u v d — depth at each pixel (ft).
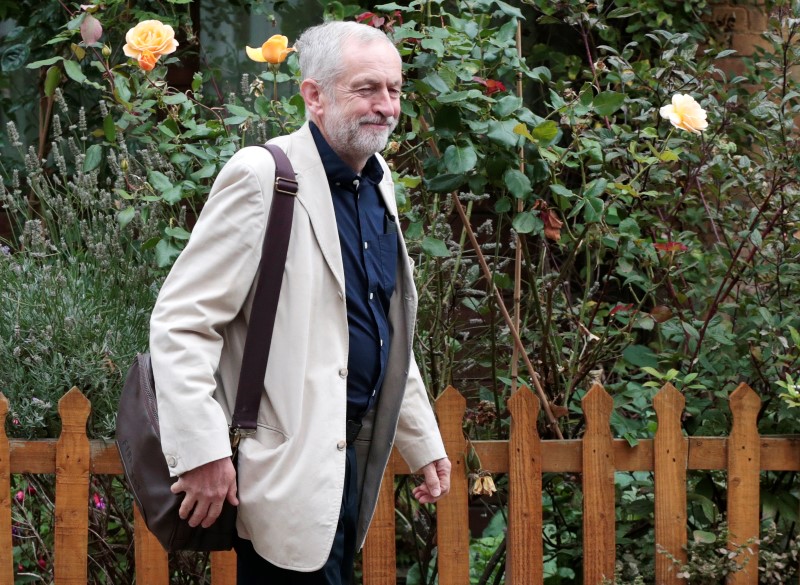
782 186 15.96
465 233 16.16
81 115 15.94
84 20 14.78
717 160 15.96
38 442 13.12
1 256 15.33
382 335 10.46
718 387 15.83
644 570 15.11
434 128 14.01
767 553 14.25
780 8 16.87
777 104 17.26
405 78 14.42
